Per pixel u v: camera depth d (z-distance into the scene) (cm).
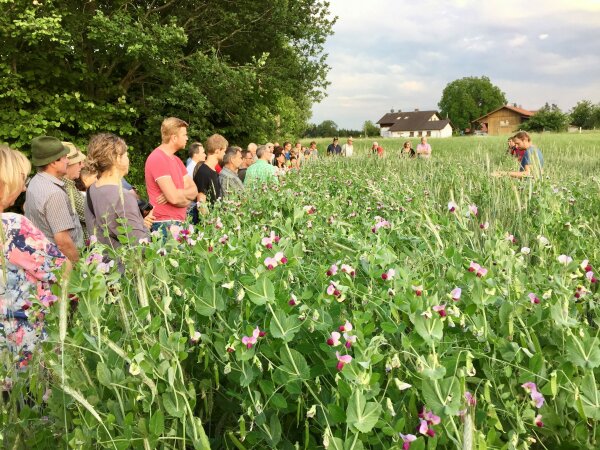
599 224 405
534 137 3944
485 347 175
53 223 364
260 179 694
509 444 139
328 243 286
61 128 1656
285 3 1836
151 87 1886
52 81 1588
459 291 177
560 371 156
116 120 1688
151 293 200
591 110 10256
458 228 303
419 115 14450
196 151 710
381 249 224
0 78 1397
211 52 1869
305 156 1891
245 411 168
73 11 1570
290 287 210
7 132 1391
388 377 162
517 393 165
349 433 153
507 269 211
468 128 16188
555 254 278
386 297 189
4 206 251
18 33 1307
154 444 145
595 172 1064
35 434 163
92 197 367
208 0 1845
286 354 161
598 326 196
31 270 243
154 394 150
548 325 184
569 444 151
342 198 529
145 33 1570
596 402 149
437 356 160
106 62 1714
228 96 1798
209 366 189
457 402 140
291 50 2009
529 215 420
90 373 179
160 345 158
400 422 140
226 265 209
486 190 570
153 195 463
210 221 387
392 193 488
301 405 164
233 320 187
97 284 169
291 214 427
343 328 158
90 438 149
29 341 236
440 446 151
